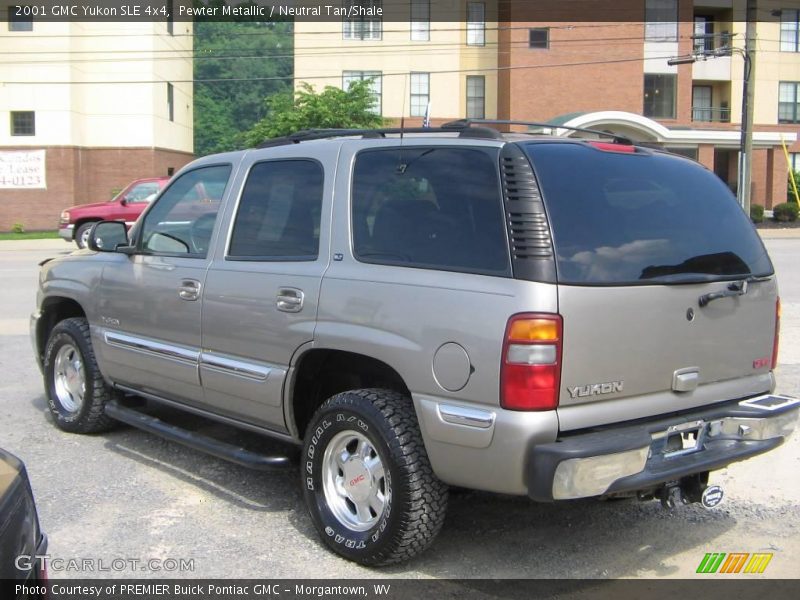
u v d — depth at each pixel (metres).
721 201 4.44
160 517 4.79
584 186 3.86
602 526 4.71
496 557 4.29
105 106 35.16
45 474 5.49
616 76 38.97
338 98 33.94
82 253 6.41
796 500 5.12
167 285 5.25
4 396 7.59
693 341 4.01
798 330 10.27
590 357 3.62
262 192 4.90
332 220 4.40
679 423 3.92
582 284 3.61
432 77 38.59
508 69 38.09
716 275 4.14
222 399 4.93
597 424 3.68
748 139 29.02
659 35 39.31
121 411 5.81
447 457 3.75
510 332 3.53
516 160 3.79
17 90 33.66
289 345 4.42
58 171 34.03
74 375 6.39
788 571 4.18
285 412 4.52
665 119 39.97
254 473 5.54
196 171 5.39
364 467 4.15
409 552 3.99
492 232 3.74
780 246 25.45
